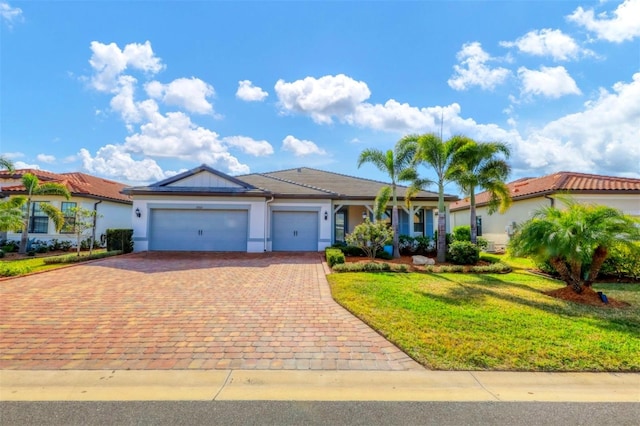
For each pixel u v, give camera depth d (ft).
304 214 61.77
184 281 32.89
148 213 57.16
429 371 14.19
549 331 18.69
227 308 23.59
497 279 34.99
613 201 57.57
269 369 14.37
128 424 10.30
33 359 15.26
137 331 18.83
